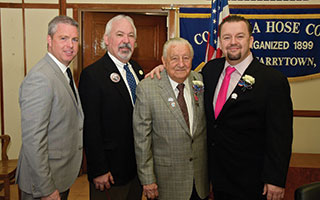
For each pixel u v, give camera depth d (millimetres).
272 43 3688
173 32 3834
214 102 1808
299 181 2998
